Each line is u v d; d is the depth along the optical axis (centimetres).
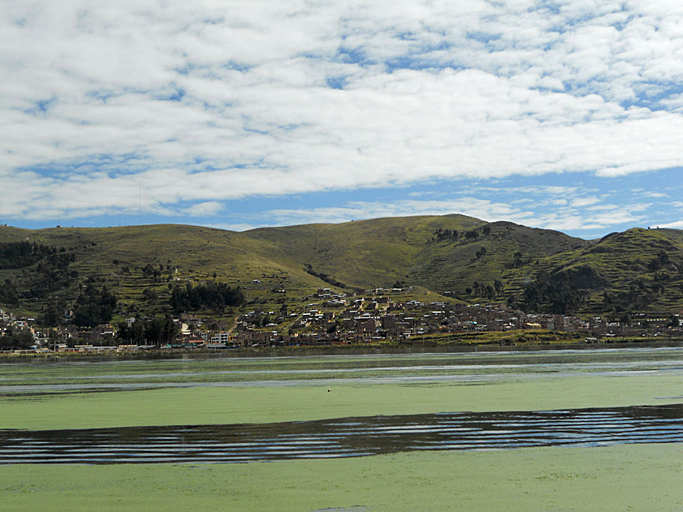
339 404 6669
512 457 3862
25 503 3022
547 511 2777
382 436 4672
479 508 2827
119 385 10394
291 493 3111
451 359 17850
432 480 3316
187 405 6888
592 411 5822
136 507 2925
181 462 3872
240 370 14375
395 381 9912
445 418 5519
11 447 4469
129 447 4400
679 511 2764
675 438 4431
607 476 3350
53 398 8225
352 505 2902
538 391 7719
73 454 4181
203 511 2853
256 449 4244
